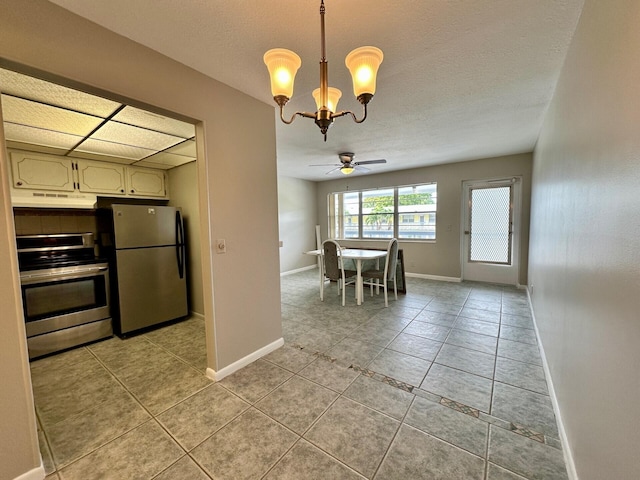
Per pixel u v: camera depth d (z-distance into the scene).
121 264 2.98
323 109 1.33
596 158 1.17
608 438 0.95
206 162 2.01
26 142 2.61
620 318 0.89
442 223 5.41
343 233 6.99
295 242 6.68
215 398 1.93
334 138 3.53
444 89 2.24
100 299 2.96
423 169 5.57
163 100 1.74
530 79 2.08
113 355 2.61
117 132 2.41
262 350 2.52
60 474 1.36
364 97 1.28
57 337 2.66
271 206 2.56
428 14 1.41
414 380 2.12
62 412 1.81
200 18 1.41
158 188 3.80
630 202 0.84
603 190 1.08
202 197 2.05
